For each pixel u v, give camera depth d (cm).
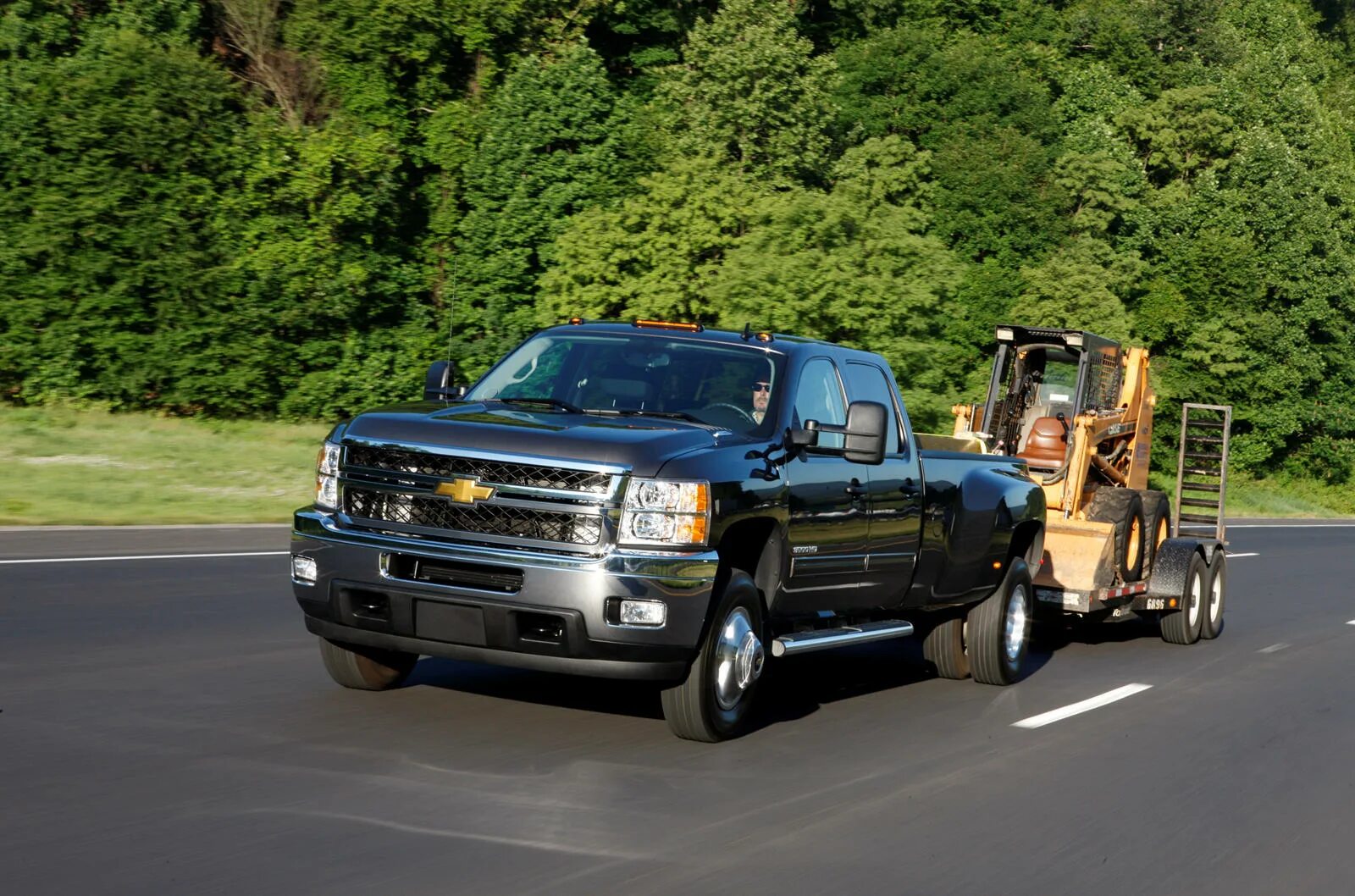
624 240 3219
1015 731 842
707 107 4122
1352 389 6444
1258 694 1064
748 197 3178
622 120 4059
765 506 725
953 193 5091
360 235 3747
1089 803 672
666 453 678
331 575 691
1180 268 5969
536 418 714
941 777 701
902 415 898
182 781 582
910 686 986
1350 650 1372
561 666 666
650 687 849
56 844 491
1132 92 6259
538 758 661
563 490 665
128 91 3347
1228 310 5956
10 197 3212
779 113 4125
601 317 3266
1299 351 6188
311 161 3528
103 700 729
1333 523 4728
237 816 538
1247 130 6431
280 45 3938
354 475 700
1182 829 637
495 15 4084
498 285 3916
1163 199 5950
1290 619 1634
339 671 772
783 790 642
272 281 3491
